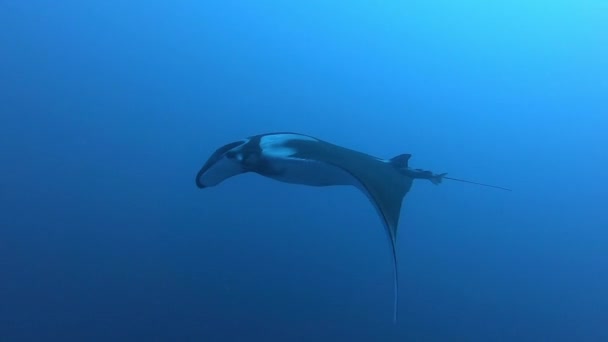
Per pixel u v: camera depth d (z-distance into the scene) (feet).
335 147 12.37
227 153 11.25
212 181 11.51
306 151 11.19
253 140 11.67
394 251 9.24
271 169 11.29
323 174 11.09
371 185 10.41
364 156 12.82
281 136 11.82
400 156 13.91
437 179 14.33
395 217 10.30
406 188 12.46
